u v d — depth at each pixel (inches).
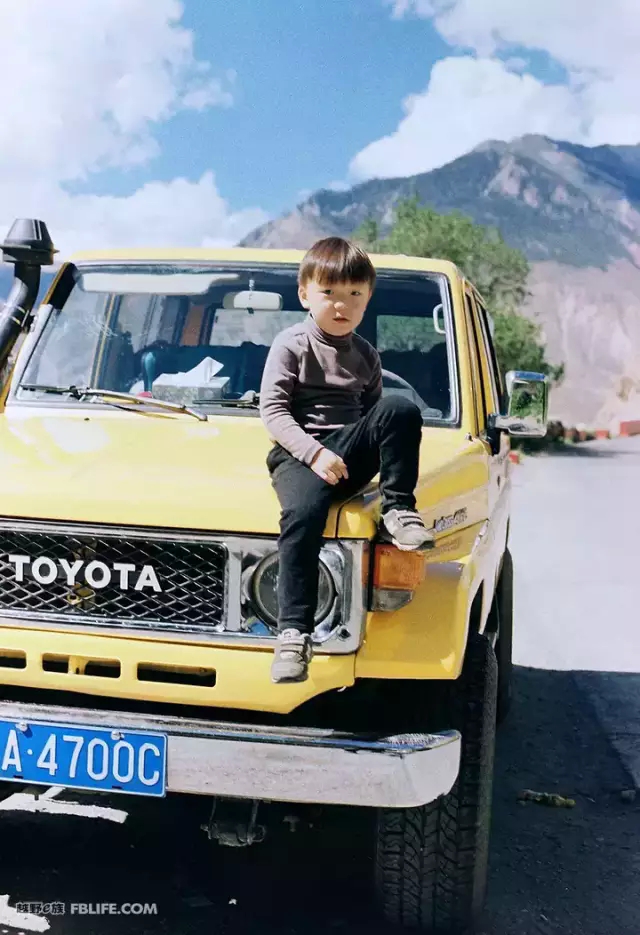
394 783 102.7
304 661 99.1
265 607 105.6
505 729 206.4
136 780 105.3
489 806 120.2
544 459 1128.2
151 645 107.2
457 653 105.7
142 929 124.3
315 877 139.3
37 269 155.5
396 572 105.2
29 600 110.5
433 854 117.5
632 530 512.4
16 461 116.8
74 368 156.3
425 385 150.8
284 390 111.0
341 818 158.7
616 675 246.5
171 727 104.8
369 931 124.7
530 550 435.8
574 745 198.4
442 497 122.2
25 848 144.1
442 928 121.5
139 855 143.8
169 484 109.9
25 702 114.2
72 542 109.2
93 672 110.3
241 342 162.1
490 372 189.9
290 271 162.2
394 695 117.6
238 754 103.7
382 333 155.9
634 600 333.7
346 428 108.7
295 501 102.7
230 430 134.0
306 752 103.0
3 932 121.9
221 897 133.1
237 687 105.7
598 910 134.5
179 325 165.5
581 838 157.2
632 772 184.9
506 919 130.3
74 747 106.3
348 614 104.0
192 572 107.4
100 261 164.1
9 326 151.8
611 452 1286.9
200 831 152.3
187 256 164.1
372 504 106.4
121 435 129.6
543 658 261.0
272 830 153.9
